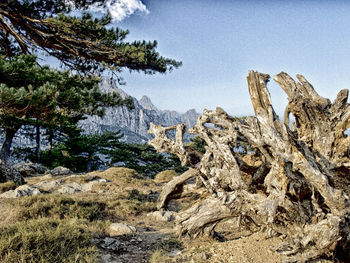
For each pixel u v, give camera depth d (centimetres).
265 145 603
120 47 1970
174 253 603
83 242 595
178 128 768
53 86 1269
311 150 581
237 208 630
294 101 551
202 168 698
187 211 694
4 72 1236
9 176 1520
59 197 1028
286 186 562
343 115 544
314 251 502
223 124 662
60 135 4103
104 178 1766
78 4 1900
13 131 2511
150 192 1516
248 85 623
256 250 552
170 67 2303
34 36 1886
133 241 706
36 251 496
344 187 555
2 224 750
